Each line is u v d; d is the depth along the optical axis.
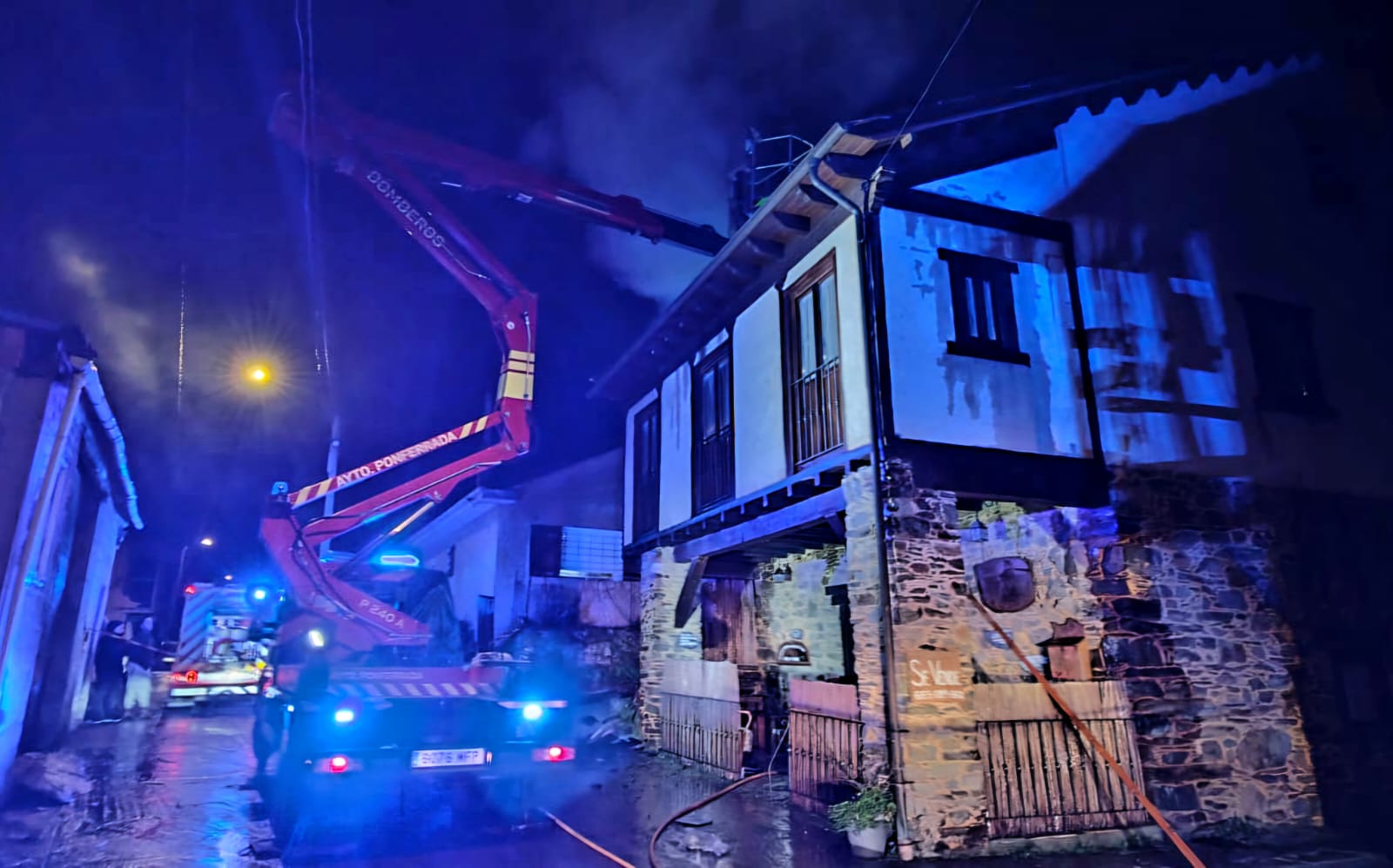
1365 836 7.45
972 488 7.86
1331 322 9.48
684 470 12.14
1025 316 8.59
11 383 7.98
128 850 6.49
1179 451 8.59
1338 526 8.74
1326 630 8.29
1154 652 7.83
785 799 8.73
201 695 17.83
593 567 17.73
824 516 8.72
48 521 9.14
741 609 13.64
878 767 7.15
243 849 6.53
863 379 8.02
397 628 10.42
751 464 10.11
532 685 9.27
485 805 8.23
